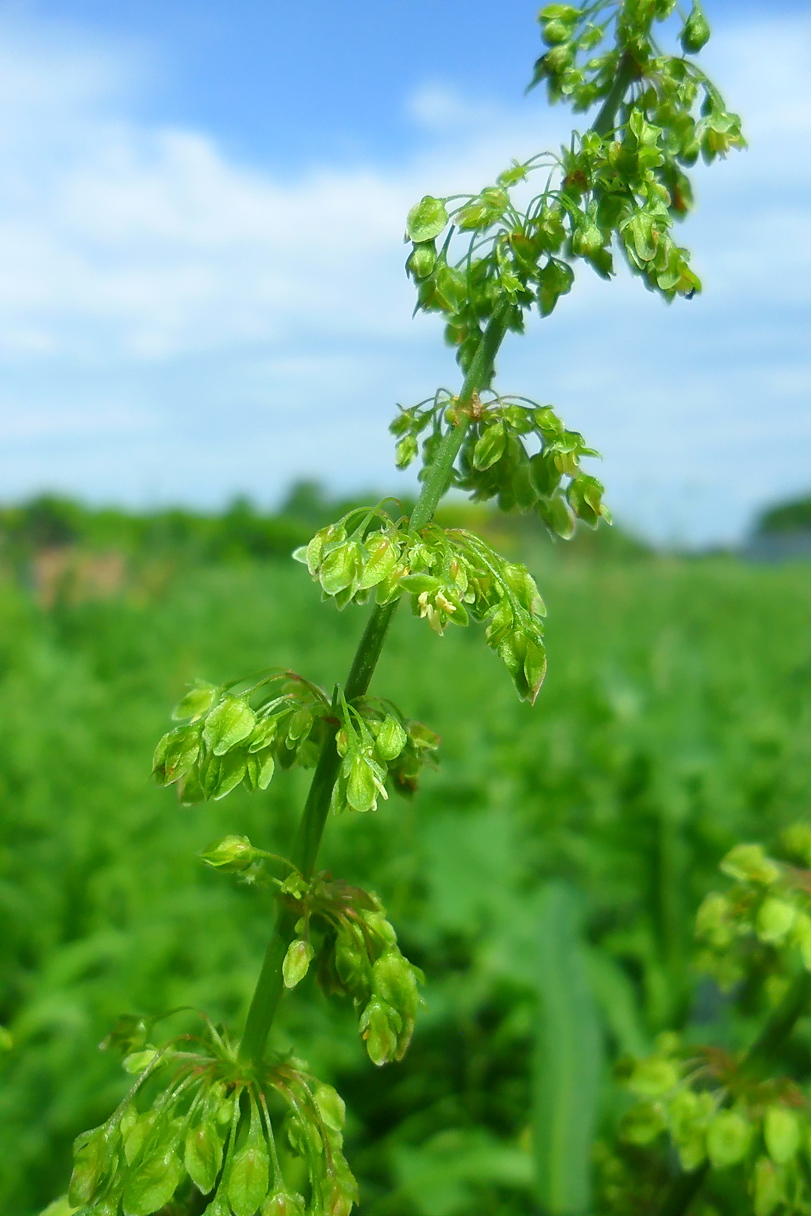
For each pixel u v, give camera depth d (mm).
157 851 5227
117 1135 1191
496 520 17234
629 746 5961
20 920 4719
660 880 4910
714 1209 2299
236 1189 1136
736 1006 2904
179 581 16375
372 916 1243
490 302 1285
